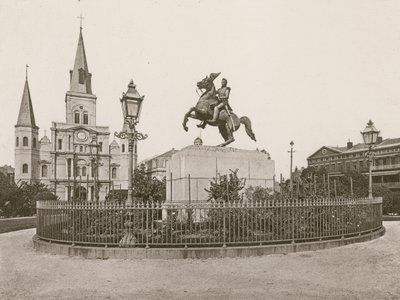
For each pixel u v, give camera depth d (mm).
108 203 10406
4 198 35344
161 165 76500
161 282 7180
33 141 81875
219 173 13859
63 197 82938
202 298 6141
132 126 11172
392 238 13016
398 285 6926
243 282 7137
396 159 59062
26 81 83062
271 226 10703
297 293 6406
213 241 9867
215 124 15711
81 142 85750
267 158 15961
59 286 7043
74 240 10320
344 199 12086
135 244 9750
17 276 7855
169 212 10375
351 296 6246
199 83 15680
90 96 90125
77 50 91500
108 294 6453
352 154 67500
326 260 9039
